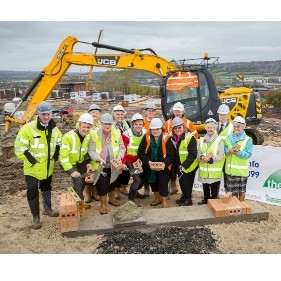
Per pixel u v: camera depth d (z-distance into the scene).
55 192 8.71
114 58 10.88
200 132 10.40
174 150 7.04
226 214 6.47
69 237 6.14
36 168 6.33
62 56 10.86
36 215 6.49
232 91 10.97
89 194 7.68
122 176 7.95
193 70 10.18
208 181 7.00
